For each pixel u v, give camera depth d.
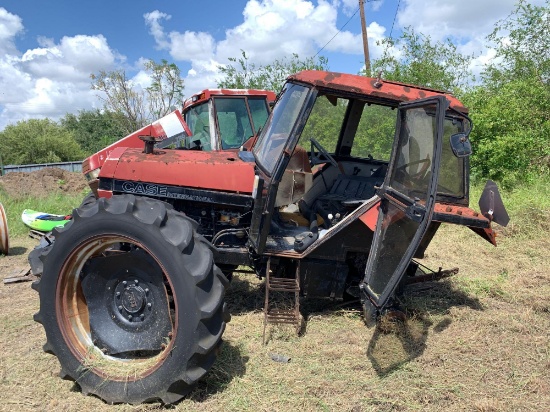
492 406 2.52
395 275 2.52
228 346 3.13
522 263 4.87
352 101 3.77
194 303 2.40
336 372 2.87
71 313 2.73
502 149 8.02
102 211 2.57
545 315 3.65
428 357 3.03
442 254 5.33
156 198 3.43
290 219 3.93
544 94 9.29
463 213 3.20
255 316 3.61
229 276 3.91
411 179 2.95
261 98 7.29
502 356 3.04
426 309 3.73
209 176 3.38
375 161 4.04
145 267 2.67
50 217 6.64
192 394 2.60
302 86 3.38
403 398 2.63
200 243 2.57
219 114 7.03
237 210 3.52
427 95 3.31
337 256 3.46
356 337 3.30
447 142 3.25
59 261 2.62
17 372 2.87
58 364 2.97
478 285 4.24
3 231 5.58
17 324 3.59
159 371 2.47
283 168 3.14
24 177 11.44
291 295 3.92
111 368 2.61
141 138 3.54
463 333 3.35
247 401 2.56
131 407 2.50
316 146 3.83
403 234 2.75
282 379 2.77
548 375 2.84
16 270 5.06
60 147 35.25
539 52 10.58
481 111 8.74
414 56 11.33
